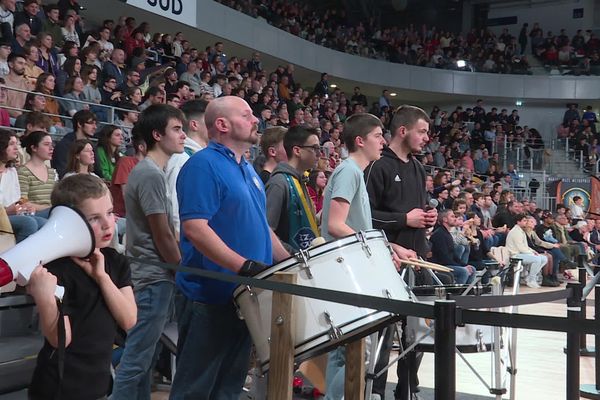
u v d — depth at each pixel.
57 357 2.12
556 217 13.58
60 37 10.27
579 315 3.79
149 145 3.26
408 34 24.67
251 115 2.71
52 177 5.52
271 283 2.27
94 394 2.17
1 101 7.33
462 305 2.48
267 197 3.76
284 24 19.33
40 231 2.06
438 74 22.97
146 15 14.99
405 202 3.57
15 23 9.43
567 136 21.83
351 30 22.64
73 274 2.15
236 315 2.64
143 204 3.03
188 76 12.12
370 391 3.28
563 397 4.52
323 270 2.51
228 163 2.63
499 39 25.02
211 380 2.62
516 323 1.80
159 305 3.06
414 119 3.58
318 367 3.49
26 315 3.36
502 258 10.55
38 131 5.39
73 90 8.23
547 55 23.80
